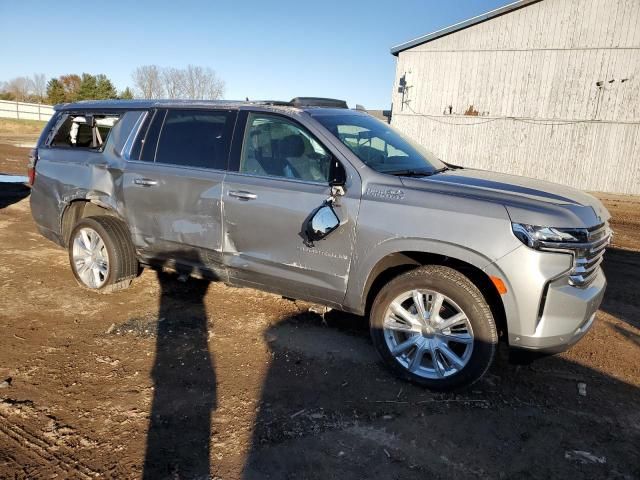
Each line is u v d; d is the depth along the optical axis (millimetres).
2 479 2469
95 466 2582
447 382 3295
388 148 4039
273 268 3883
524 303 2994
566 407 3238
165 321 4367
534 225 2975
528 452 2779
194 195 4180
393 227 3307
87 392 3248
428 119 21875
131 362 3652
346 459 2680
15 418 2955
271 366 3652
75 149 5152
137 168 4555
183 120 4438
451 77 21094
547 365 3793
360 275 3488
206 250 4203
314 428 2936
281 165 3854
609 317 4766
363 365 3697
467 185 3383
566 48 18922
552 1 18781
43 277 5398
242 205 3910
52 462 2604
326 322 4426
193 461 2631
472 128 21094
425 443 2834
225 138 4152
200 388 3336
